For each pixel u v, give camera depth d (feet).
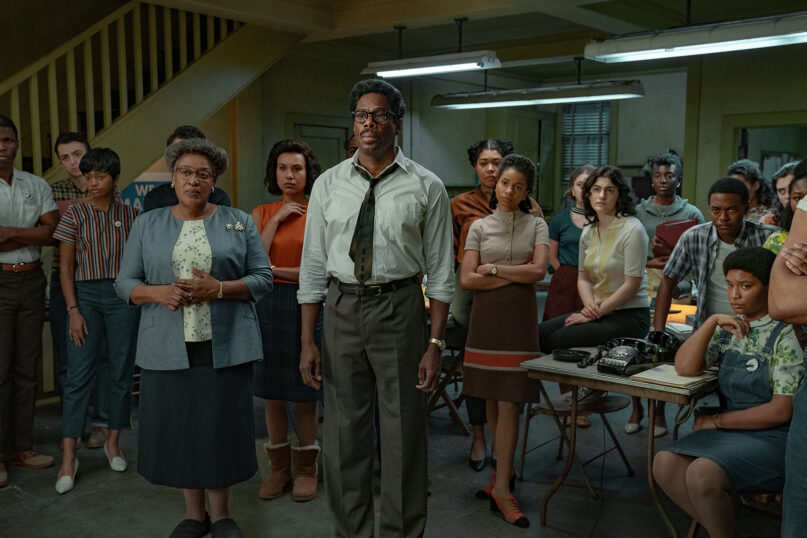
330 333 8.13
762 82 24.36
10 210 11.41
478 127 36.17
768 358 8.07
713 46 15.39
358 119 7.70
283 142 11.21
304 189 11.43
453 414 14.01
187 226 8.73
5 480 11.48
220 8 19.33
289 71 27.25
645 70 35.99
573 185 14.70
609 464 12.42
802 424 6.29
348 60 29.53
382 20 21.53
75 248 11.74
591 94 23.94
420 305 8.11
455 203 12.53
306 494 10.93
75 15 22.59
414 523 8.26
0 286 11.46
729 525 7.84
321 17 22.03
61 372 13.42
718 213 10.34
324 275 8.50
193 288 8.25
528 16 24.70
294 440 13.42
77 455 12.87
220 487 8.70
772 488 7.97
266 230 10.91
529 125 38.68
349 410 8.14
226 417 8.71
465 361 10.36
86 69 17.72
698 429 8.63
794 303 6.02
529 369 9.70
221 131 25.02
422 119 32.55
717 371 8.93
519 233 10.03
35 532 9.87
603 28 23.02
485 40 29.30
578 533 9.77
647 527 9.95
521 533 9.77
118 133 18.39
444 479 11.74
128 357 11.96
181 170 8.54
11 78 16.21
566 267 14.51
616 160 38.86
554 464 12.42
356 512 8.33
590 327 10.92
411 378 8.02
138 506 10.76
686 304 15.23
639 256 11.07
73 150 13.66
